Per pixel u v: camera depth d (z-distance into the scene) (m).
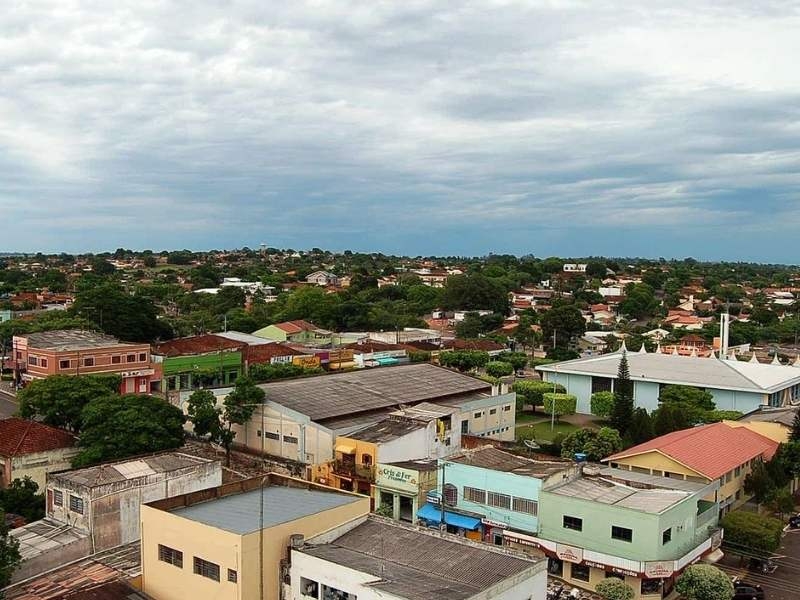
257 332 152.12
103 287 136.38
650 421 83.19
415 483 60.72
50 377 76.81
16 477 61.91
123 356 107.31
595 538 50.47
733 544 55.03
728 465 62.94
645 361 112.19
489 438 81.00
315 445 70.88
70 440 65.88
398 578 35.62
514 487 54.94
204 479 53.50
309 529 40.66
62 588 41.81
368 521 43.72
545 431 97.25
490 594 34.19
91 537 47.31
